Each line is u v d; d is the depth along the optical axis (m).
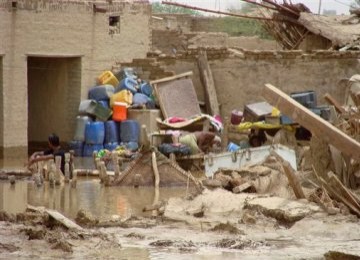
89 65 58.56
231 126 51.84
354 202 33.97
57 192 40.53
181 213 34.31
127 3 60.59
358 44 65.88
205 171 43.41
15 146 55.50
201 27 86.25
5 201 37.91
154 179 42.56
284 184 37.41
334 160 38.38
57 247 28.84
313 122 35.44
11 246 28.73
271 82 60.34
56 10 56.88
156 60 59.41
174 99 56.97
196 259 28.05
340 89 60.84
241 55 60.12
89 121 55.50
